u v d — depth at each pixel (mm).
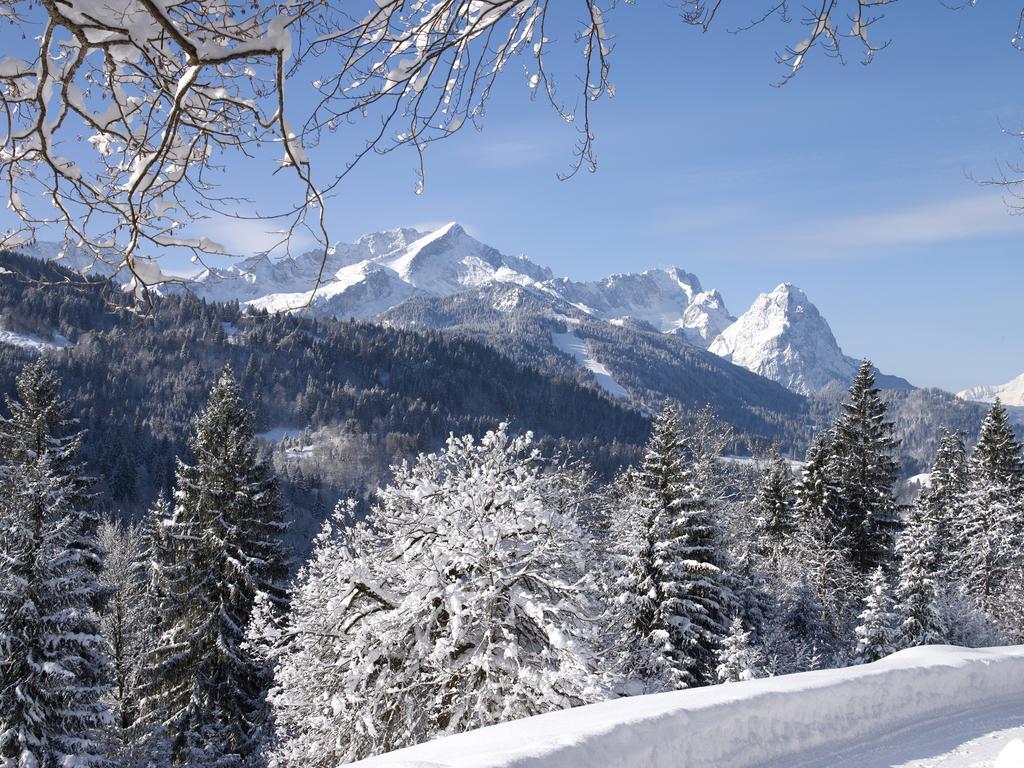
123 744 22828
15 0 3395
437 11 3596
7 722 18734
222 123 3729
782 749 7898
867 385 45906
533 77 4320
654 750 6934
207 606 24562
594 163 4473
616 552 27391
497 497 14641
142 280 3490
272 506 27359
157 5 2586
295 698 14641
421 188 4031
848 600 39250
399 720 13805
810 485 45906
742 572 32750
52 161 3354
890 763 7848
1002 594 45781
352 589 14195
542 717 7594
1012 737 8695
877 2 3955
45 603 19703
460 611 13195
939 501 51625
